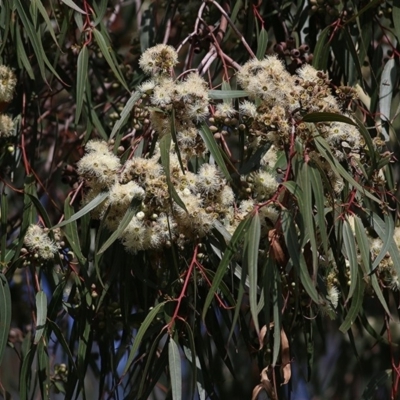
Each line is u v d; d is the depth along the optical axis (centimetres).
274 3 230
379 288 212
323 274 215
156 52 213
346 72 227
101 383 221
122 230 209
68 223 214
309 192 209
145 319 211
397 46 229
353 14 226
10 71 219
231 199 212
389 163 222
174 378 210
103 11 223
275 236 211
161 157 209
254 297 207
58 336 217
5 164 228
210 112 216
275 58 213
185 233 213
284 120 211
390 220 213
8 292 215
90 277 218
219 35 230
